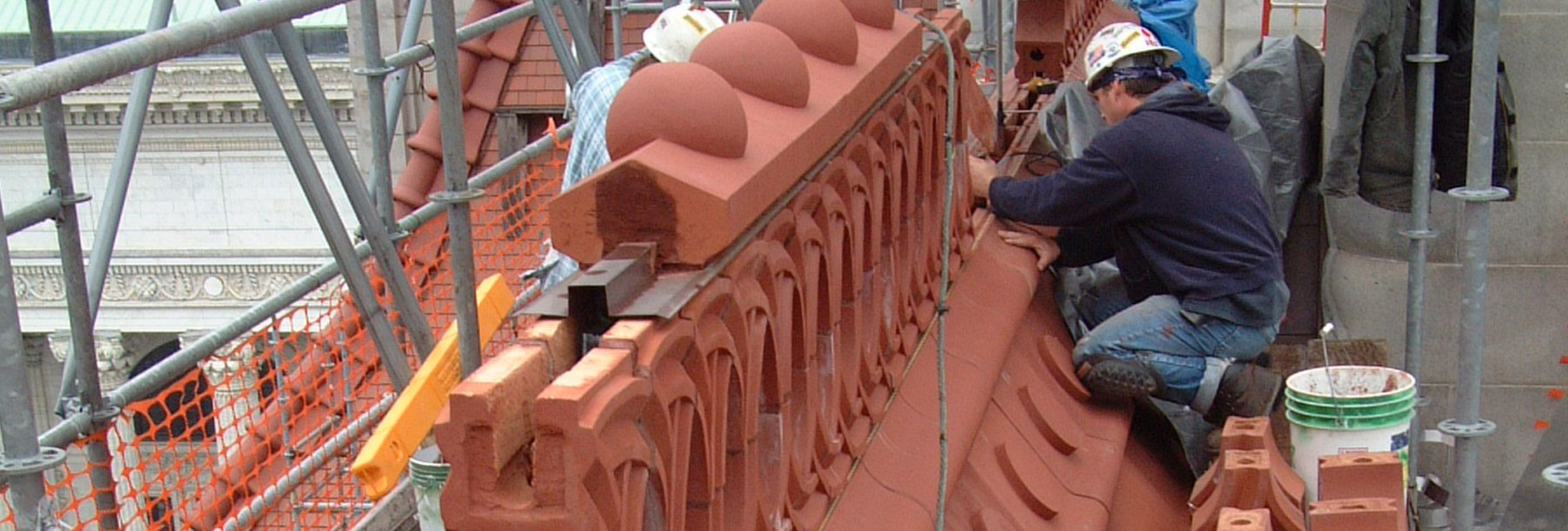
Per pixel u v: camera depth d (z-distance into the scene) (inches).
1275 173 303.9
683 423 87.6
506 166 235.3
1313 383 195.0
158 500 178.9
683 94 95.7
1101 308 230.1
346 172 155.5
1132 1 389.1
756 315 101.7
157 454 181.6
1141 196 194.2
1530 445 286.8
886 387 148.4
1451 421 197.2
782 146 103.6
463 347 120.0
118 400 145.8
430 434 118.0
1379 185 259.1
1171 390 195.8
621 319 82.6
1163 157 192.2
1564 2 265.7
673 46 156.7
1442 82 251.4
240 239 697.6
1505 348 285.0
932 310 170.7
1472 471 195.5
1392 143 254.2
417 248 282.2
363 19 198.4
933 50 167.5
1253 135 296.7
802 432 116.0
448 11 117.8
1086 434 190.2
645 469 79.7
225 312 708.0
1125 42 203.0
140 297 704.4
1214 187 193.5
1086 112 259.8
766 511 107.0
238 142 683.4
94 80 90.4
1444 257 285.0
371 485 109.1
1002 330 180.7
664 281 88.8
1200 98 197.9
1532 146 274.2
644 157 90.8
